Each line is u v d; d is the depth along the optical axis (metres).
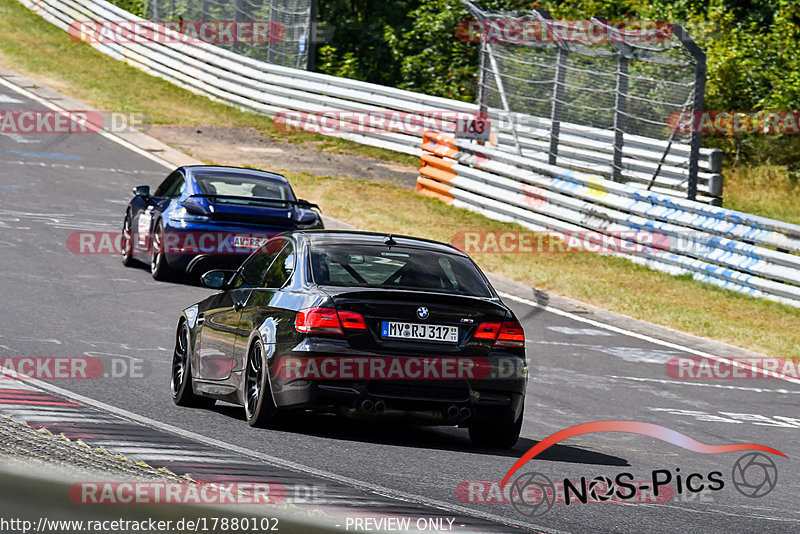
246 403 29.50
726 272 66.81
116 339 41.38
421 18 129.50
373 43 137.88
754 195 93.81
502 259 69.81
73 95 116.25
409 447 28.58
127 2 150.62
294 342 27.81
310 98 113.62
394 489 23.05
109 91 120.38
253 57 126.75
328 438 28.56
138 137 102.19
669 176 79.88
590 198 76.25
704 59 74.44
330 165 99.50
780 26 107.44
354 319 27.73
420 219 80.69
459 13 126.88
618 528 21.66
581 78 85.88
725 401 40.78
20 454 21.52
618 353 48.69
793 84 100.06
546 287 63.09
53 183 80.44
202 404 33.50
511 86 89.50
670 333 54.50
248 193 57.28
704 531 21.98
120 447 23.88
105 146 96.69
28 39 140.25
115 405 30.61
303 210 57.16
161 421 28.95
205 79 124.88
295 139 109.44
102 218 70.81
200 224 54.31
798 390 44.38
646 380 43.47
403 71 128.88
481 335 28.55
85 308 46.88
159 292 52.41
